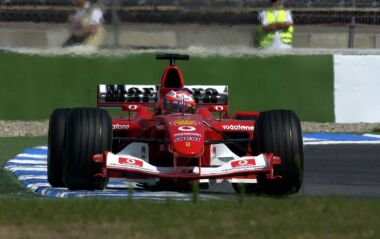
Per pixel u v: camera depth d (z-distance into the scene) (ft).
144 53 198.90
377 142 169.07
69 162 96.94
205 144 102.94
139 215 72.13
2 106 193.98
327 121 198.18
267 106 198.70
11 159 145.28
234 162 96.94
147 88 120.78
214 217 71.05
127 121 108.99
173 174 95.50
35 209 75.72
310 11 253.65
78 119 97.60
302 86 198.29
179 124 101.04
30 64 195.11
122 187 112.68
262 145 98.68
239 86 199.00
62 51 196.54
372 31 253.03
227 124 107.86
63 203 78.95
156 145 105.29
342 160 144.46
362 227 66.90
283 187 99.35
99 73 197.47
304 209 74.33
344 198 80.53
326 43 255.50
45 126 190.49
